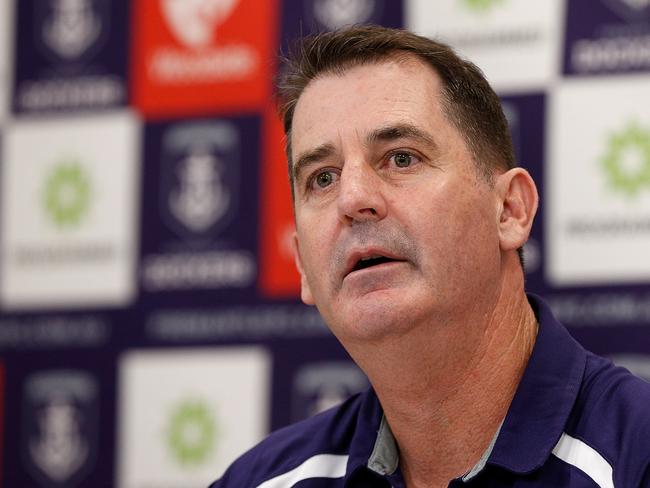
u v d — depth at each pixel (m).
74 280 13.72
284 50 13.29
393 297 6.68
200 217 13.36
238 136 13.38
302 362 12.82
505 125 7.72
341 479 7.71
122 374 13.42
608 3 12.09
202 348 13.16
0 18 14.37
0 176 14.09
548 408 6.85
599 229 11.84
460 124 7.20
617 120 11.93
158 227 13.48
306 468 7.84
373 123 6.98
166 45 13.76
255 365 12.95
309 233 7.16
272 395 12.87
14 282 13.91
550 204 11.95
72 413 13.55
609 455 6.47
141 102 13.77
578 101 12.05
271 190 13.19
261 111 13.34
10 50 14.27
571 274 11.84
